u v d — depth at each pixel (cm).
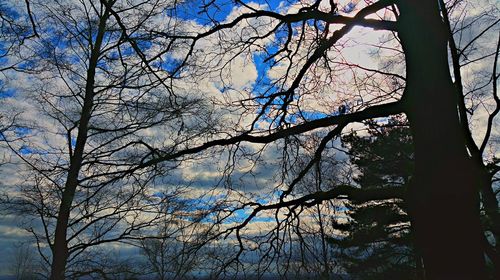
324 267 727
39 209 1148
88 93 1203
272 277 729
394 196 609
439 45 536
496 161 991
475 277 469
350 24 624
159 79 748
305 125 649
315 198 663
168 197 1201
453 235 480
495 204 762
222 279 728
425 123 520
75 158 1156
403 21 563
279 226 733
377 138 980
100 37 1192
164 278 835
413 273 1681
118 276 1195
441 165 502
